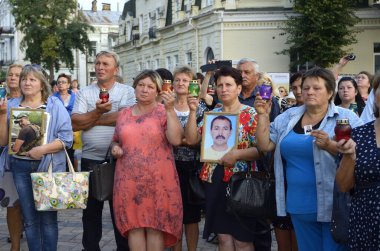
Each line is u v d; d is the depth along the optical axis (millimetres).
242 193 4777
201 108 6242
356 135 3807
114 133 5477
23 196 5484
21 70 6203
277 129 4766
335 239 4102
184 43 34844
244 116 5094
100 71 5949
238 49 29125
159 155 5125
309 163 4414
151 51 41844
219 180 5012
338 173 3805
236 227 4914
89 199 5934
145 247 5219
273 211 4832
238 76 5168
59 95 10523
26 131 5363
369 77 7969
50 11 33875
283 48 28641
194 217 6199
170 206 5121
